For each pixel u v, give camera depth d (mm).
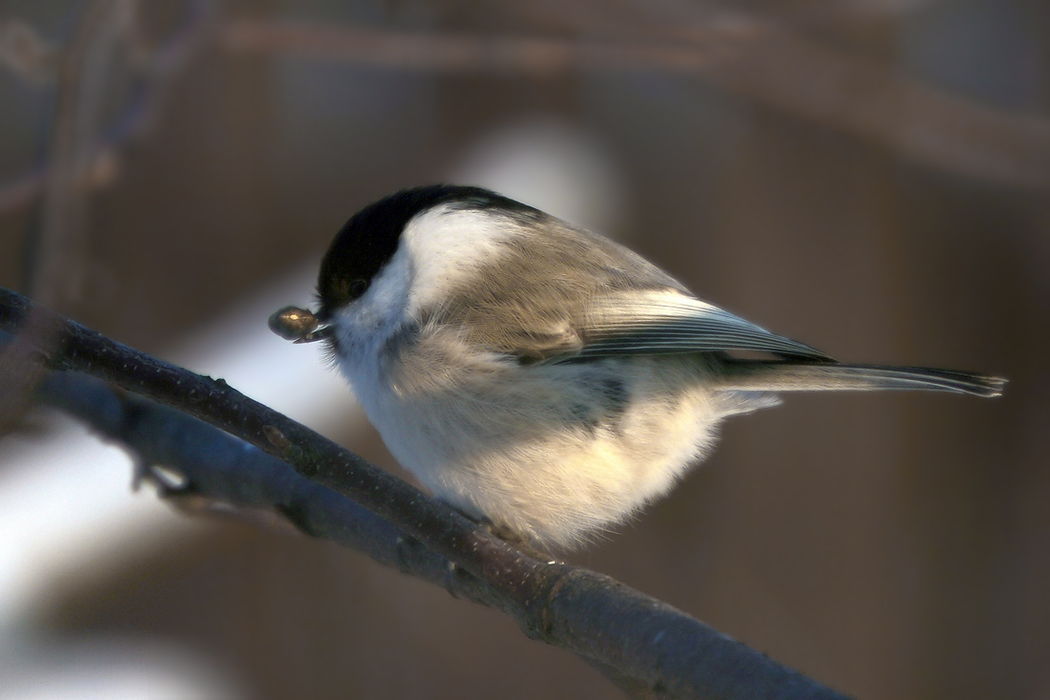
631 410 3000
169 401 2959
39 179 3045
